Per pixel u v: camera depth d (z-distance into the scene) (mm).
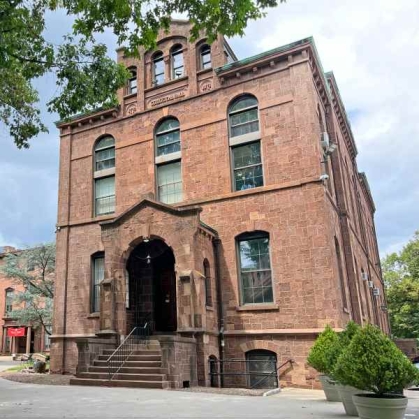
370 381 7723
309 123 17469
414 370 7770
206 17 10148
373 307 28844
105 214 21594
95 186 22281
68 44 11148
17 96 12945
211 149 19297
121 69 11758
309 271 16219
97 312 20250
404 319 48062
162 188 20359
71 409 9328
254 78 19047
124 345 16156
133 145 21406
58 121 23594
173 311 18672
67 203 22453
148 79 21891
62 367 20156
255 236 17703
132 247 17422
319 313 15664
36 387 14133
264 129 18375
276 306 16422
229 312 17141
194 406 9742
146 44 10562
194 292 15492
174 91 21016
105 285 16984
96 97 11531
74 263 21438
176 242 16312
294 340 15852
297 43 18188
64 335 20578
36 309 30703
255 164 18469
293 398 11914
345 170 24359
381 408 7430
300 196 17031
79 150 23031
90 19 10164
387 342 7965
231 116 19422
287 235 16906
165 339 13883
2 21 9414
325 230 16250
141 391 12617
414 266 49656
